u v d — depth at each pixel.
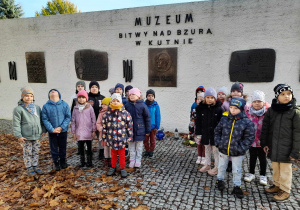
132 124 3.40
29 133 3.18
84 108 3.52
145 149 4.47
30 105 3.22
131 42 5.86
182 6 5.32
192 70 5.46
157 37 5.62
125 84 6.08
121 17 5.85
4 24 6.99
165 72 5.67
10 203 2.58
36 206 2.50
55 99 3.42
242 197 2.66
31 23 6.72
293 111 2.43
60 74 6.70
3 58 7.24
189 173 3.39
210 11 5.12
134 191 2.82
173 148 4.64
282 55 4.73
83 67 6.37
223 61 5.19
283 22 4.64
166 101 5.80
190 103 5.61
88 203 2.54
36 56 6.84
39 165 3.75
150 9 5.57
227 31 5.07
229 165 3.45
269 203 2.56
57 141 3.47
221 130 2.90
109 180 3.14
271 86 4.88
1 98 7.53
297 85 4.71
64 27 6.41
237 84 3.33
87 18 6.14
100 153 4.02
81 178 3.21
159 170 3.51
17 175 3.36
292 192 2.81
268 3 4.69
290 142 2.48
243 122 2.66
